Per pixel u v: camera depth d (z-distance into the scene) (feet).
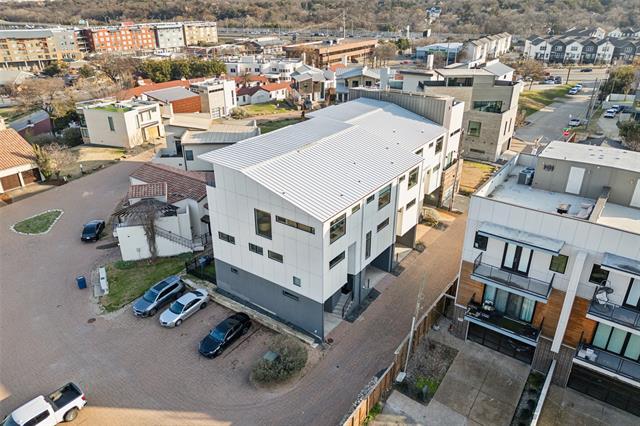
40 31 522.47
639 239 61.87
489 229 73.31
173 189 126.11
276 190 80.48
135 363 83.25
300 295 86.33
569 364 73.82
